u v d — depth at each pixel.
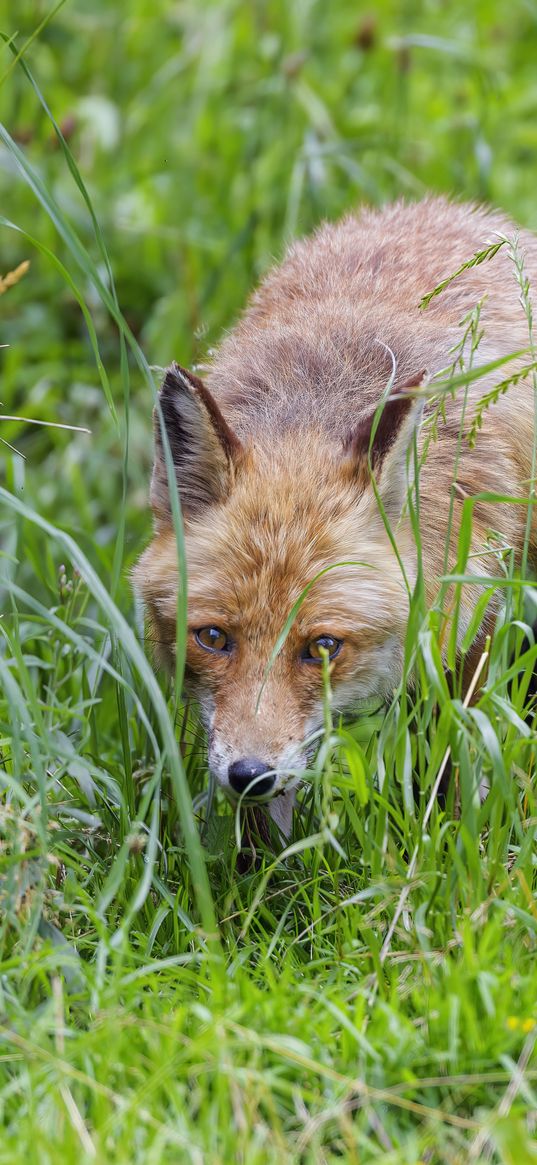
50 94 14.61
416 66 15.65
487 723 6.80
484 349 8.85
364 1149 5.43
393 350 8.84
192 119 14.84
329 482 8.13
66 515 12.48
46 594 10.78
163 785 8.16
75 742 8.95
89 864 7.55
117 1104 5.61
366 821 7.38
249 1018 6.02
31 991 6.47
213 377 9.52
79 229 13.91
